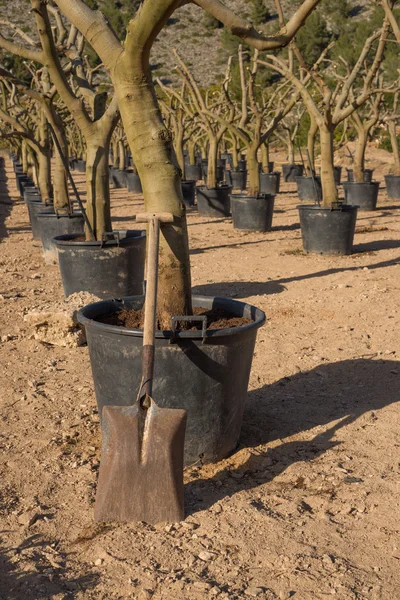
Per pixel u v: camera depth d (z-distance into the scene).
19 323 6.35
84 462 3.54
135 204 18.38
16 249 10.86
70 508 3.09
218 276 8.48
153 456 2.93
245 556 2.69
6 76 8.26
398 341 5.56
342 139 20.33
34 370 5.06
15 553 2.74
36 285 8.05
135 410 2.97
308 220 9.65
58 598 2.45
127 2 73.56
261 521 2.95
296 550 2.73
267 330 5.96
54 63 6.58
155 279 3.23
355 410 4.18
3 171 33.69
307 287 7.66
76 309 5.72
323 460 3.53
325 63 48.75
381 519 2.95
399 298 6.98
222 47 79.56
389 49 31.77
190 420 3.43
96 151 6.89
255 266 9.09
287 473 3.40
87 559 2.70
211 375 3.38
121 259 6.60
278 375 4.86
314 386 4.62
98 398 3.63
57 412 4.21
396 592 2.46
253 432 3.91
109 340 3.40
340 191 19.97
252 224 12.34
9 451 3.67
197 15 96.19
